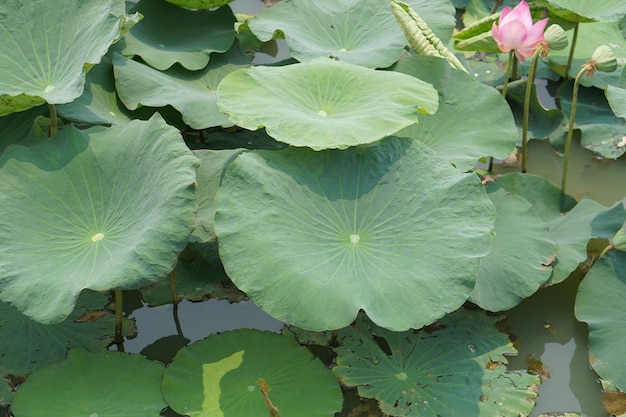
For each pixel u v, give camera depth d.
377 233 2.57
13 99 2.58
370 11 3.67
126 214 2.54
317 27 3.61
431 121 3.16
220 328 2.81
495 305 2.73
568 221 3.11
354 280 2.43
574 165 3.66
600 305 2.74
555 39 3.16
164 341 2.75
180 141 2.56
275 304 2.37
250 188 2.55
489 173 3.44
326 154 2.69
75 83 2.68
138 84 3.19
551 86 4.12
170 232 2.37
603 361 2.61
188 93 3.23
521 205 3.04
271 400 2.43
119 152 2.65
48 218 2.53
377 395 2.51
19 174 2.57
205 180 2.83
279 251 2.45
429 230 2.55
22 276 2.35
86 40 2.85
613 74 3.89
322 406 2.43
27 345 2.62
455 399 2.51
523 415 2.49
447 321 2.83
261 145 3.46
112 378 2.47
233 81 2.82
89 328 2.73
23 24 2.91
